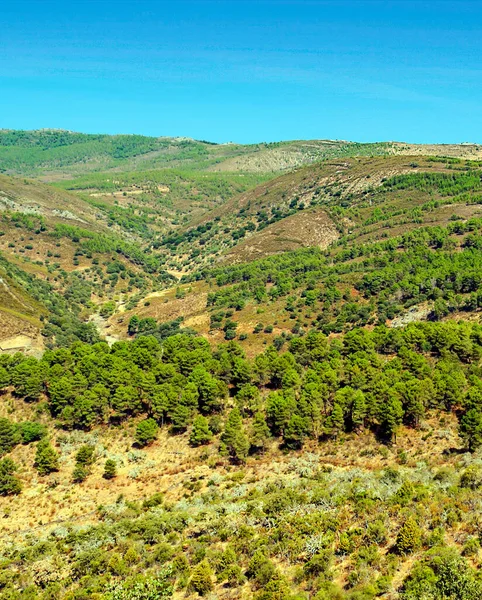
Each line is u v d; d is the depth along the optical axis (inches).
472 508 1879.9
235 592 1667.1
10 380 3818.9
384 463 2662.4
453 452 2605.8
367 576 1573.6
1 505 2733.8
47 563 2080.5
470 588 1382.9
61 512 2642.7
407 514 1878.7
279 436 3134.8
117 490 2829.7
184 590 1749.5
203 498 2551.7
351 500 2119.8
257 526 2064.5
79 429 3437.5
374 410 2962.6
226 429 3043.8
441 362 3351.4
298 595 1540.4
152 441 3307.1
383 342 4047.7
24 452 3184.1
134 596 1694.1
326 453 2883.9
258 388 3799.2
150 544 2138.3
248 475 2800.2
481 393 2834.6
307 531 1886.1
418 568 1519.4
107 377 3705.7
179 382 3656.5
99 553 2060.8
